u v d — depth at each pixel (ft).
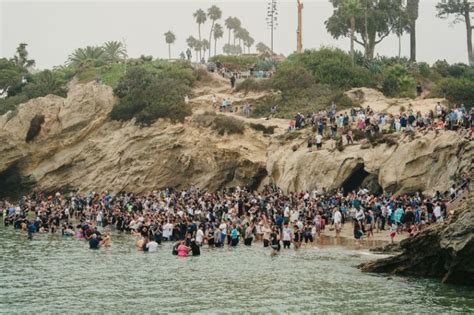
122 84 277.03
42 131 272.51
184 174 249.96
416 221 150.61
